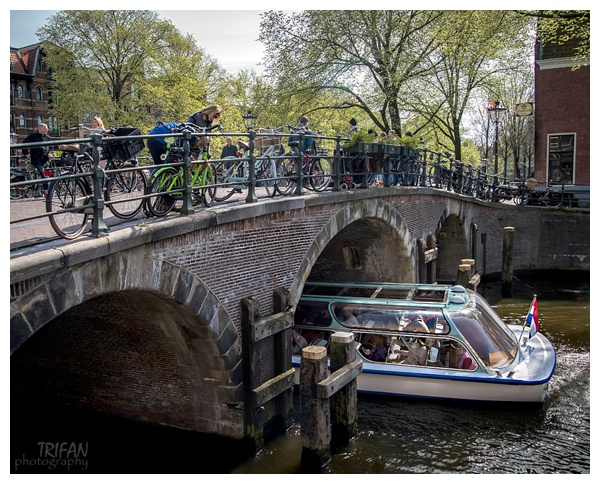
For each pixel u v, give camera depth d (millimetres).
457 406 10555
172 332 8820
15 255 5645
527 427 9906
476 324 11141
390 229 15180
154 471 8891
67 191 8570
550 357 11109
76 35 30281
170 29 32031
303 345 11711
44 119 40594
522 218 25094
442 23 23938
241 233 9023
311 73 25266
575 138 26328
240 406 9078
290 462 8867
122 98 31859
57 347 10336
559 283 22953
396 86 24547
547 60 26266
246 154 13523
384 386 10906
